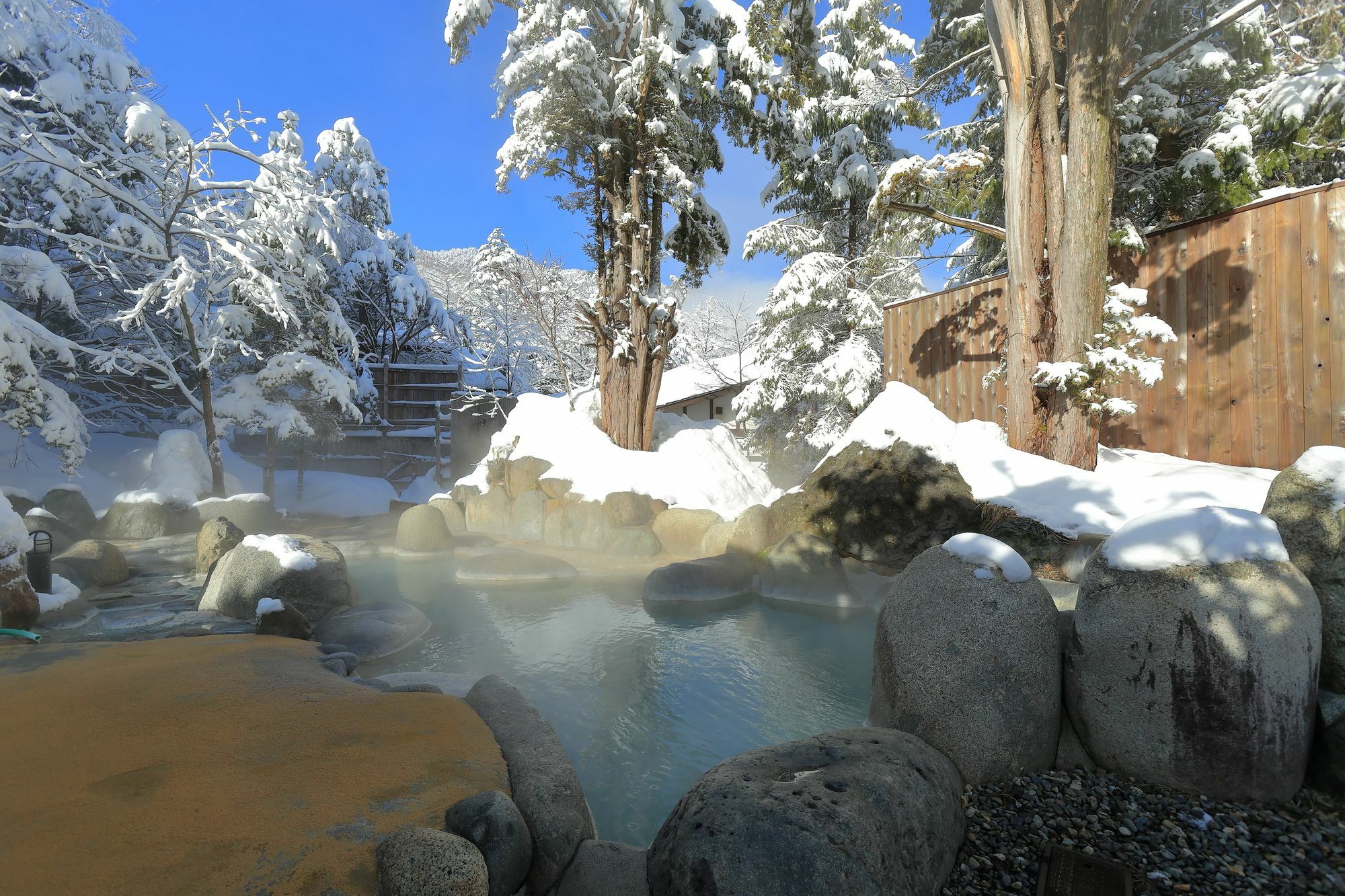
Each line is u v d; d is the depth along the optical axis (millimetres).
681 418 17312
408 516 11820
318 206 17500
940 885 2711
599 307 14828
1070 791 3273
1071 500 6883
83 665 5016
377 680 5035
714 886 2500
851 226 18656
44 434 12641
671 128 14531
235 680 4637
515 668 6066
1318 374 6531
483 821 2793
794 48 15141
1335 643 3346
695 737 4727
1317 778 3105
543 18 13828
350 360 24516
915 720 3557
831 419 16281
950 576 3754
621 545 11508
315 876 2492
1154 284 8031
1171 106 10266
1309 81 8625
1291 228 6758
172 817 2840
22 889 2340
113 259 16953
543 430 14758
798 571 8273
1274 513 3750
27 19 15789
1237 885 2545
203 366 15289
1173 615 3203
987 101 14664
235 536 10320
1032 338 7898
